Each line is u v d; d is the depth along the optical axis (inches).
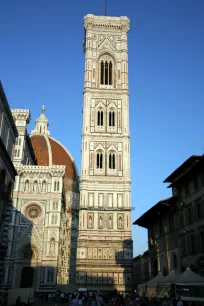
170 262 2315.5
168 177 2390.5
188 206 2103.8
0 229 1610.5
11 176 1748.3
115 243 3051.2
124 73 3777.1
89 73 3740.2
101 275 2928.2
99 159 3378.4
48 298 2915.8
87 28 3976.4
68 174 5836.6
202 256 1856.5
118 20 4040.4
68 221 5142.7
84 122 3503.9
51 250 3294.8
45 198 3506.4
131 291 2881.4
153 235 2775.6
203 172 1939.0
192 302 1428.4
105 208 3169.3
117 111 3602.4
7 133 1705.2
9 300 1937.7
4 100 1545.3
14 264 3216.0
